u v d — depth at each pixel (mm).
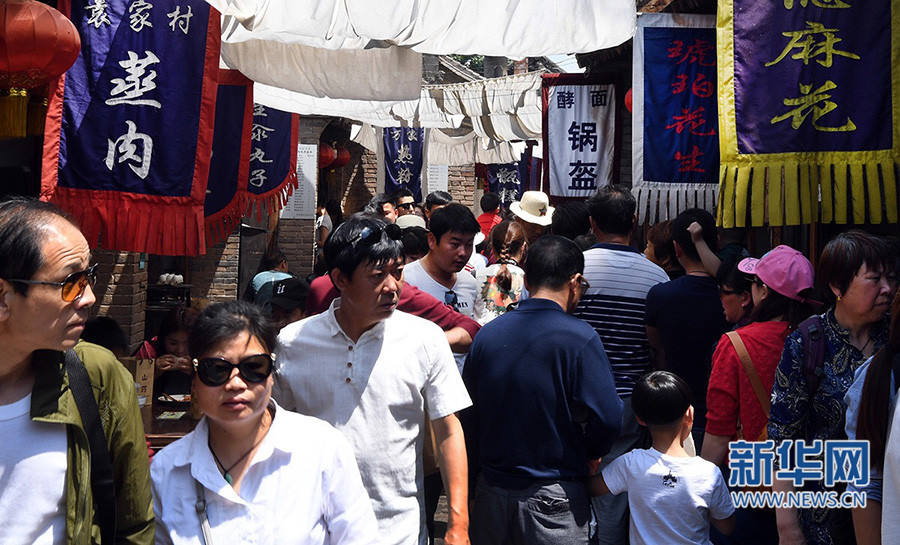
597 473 3752
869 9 4824
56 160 4734
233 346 2277
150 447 4148
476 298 4996
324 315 3025
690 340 4348
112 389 2225
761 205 4879
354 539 2393
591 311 4414
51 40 4012
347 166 19312
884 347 2527
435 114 11641
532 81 11297
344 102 8664
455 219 4473
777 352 3543
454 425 3023
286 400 3031
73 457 2105
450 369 3057
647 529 3613
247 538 2281
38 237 1984
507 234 5547
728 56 4926
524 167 18703
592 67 8031
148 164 4816
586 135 7949
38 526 2061
